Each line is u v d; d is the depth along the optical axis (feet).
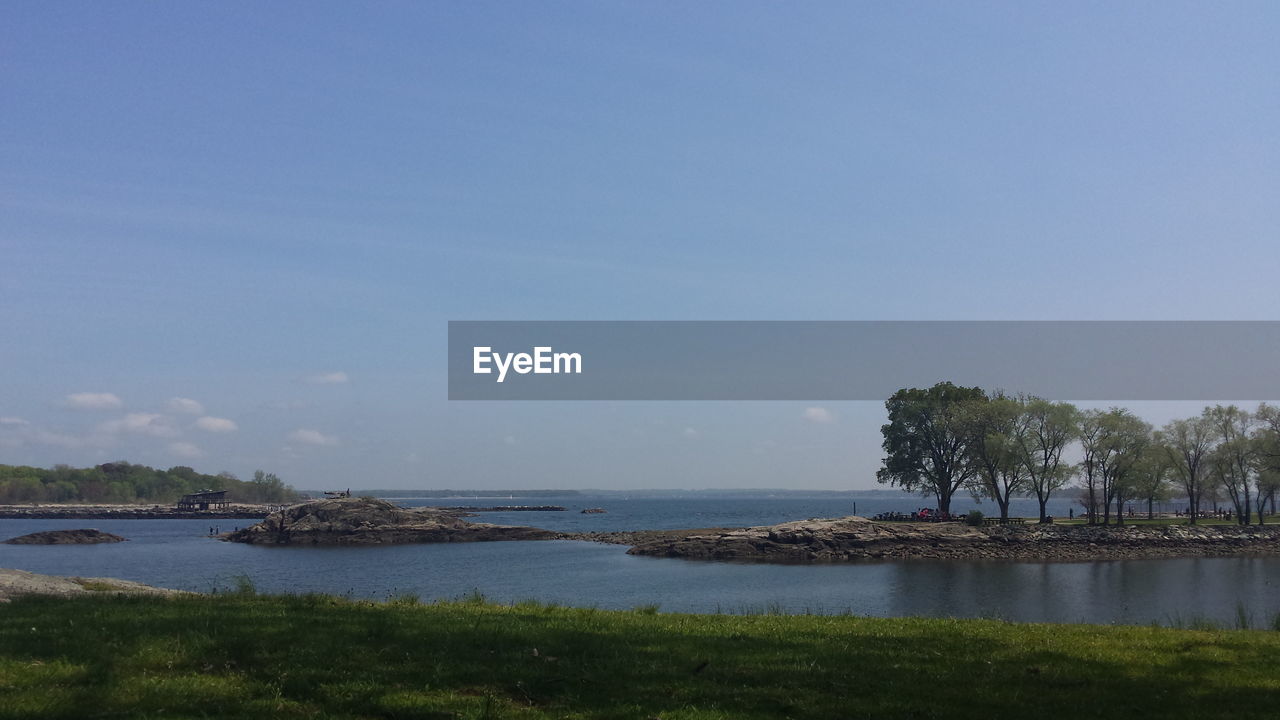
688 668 49.21
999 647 58.18
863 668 50.34
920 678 48.19
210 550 347.97
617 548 340.18
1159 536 307.17
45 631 52.95
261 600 74.18
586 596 185.78
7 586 79.66
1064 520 364.79
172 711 38.75
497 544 368.68
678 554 299.58
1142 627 74.23
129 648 48.60
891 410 362.74
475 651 51.29
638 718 39.63
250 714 38.75
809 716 40.91
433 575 236.63
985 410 322.96
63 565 278.26
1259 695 45.29
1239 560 276.21
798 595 189.26
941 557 286.25
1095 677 49.08
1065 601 181.88
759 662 51.08
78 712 37.91
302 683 43.24
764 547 296.30
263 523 400.06
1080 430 327.67
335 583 216.13
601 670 47.85
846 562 275.39
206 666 46.34
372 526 393.29
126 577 234.38
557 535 404.36
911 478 357.00
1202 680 48.62
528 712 40.22
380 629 56.44
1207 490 362.12
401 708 40.06
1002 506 332.60
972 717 40.98
